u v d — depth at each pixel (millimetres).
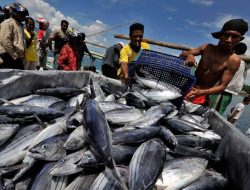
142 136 976
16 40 2006
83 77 1746
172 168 868
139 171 789
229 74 1480
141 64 1441
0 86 1190
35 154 822
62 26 3139
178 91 1370
